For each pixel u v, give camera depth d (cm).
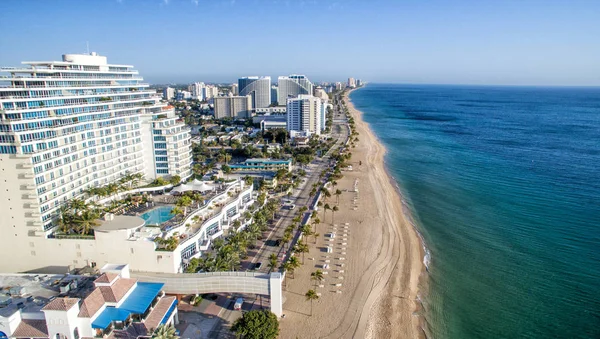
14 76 11606
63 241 10900
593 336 9325
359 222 15638
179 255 10938
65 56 13625
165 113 17250
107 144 14062
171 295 9962
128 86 15438
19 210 10875
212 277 9800
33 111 10931
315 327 9288
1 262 11250
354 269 12000
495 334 9412
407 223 15725
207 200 14200
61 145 11838
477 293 11019
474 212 16938
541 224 15525
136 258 10694
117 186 14050
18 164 10562
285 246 13175
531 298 10788
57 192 11675
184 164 17088
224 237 13525
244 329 8175
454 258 12900
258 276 9700
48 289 9000
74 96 12575
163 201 14225
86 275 9712
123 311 8194
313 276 11306
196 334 8800
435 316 10000
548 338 9281
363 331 9244
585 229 15025
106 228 10831
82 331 7875
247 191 16425
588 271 12075
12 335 7700
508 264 12531
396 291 10962
